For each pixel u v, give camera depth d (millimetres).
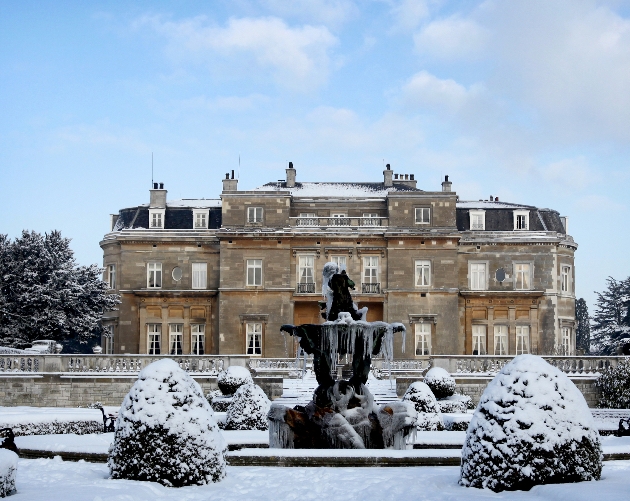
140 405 18312
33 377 51188
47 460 22781
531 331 69250
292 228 67500
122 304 69875
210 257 70000
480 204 74438
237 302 67312
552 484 16750
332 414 25734
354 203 70375
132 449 18172
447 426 34906
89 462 22609
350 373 40531
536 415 17094
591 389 50875
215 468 18297
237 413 34719
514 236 70250
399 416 25891
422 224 67812
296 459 21141
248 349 67125
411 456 21297
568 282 72375
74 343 97812
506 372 17750
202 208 72062
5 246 67375
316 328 26562
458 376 52219
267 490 17484
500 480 16938
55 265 67500
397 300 67062
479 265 70312
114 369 52438
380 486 17359
